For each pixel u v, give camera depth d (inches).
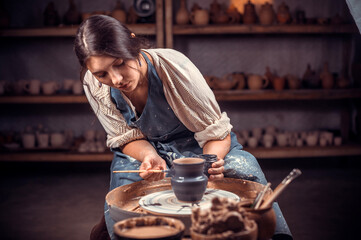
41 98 157.5
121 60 51.0
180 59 64.0
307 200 127.1
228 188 55.4
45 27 156.6
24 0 171.2
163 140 68.7
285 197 130.1
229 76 175.5
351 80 174.1
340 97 158.6
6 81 161.3
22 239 100.9
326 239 98.6
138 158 65.5
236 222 34.7
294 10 174.6
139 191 55.5
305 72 167.2
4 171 169.0
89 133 165.8
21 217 116.3
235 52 175.2
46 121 176.9
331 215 114.3
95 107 68.7
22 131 167.5
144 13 156.0
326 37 174.9
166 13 152.7
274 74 176.6
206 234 35.0
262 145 165.6
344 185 142.9
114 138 68.2
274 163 173.0
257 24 156.4
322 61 176.4
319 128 179.5
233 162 60.4
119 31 51.4
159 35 153.6
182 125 67.2
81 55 50.8
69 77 174.6
